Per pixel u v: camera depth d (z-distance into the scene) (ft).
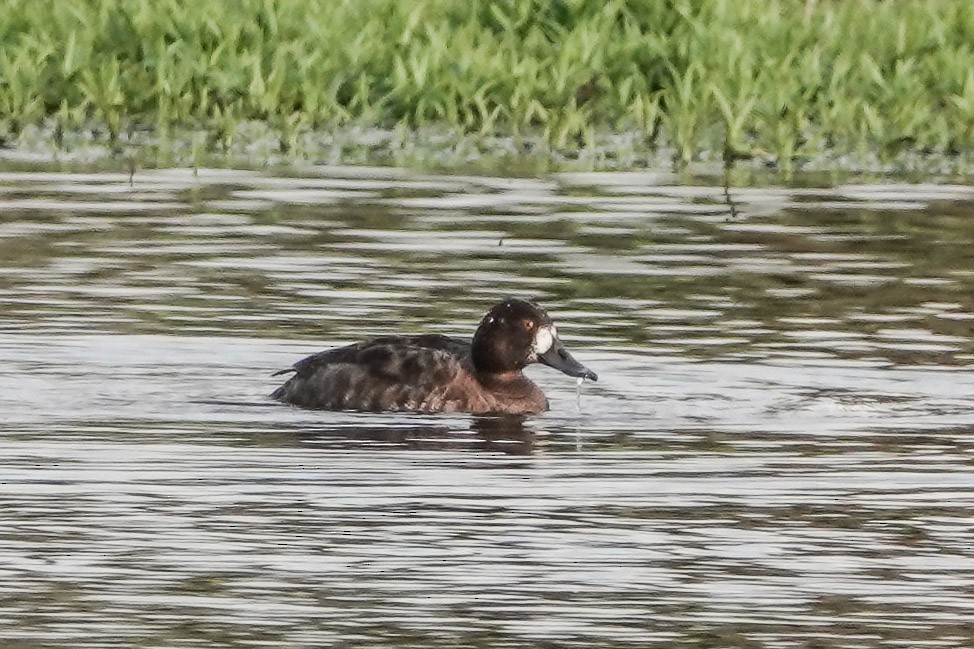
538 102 76.02
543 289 54.54
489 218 62.34
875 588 33.42
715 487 38.88
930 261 58.13
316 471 39.60
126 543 35.14
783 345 49.73
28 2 82.17
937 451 41.45
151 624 31.60
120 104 76.23
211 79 77.41
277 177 67.87
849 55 79.20
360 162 70.74
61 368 46.70
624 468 40.14
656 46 79.00
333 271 55.98
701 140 74.84
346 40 79.92
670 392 45.88
